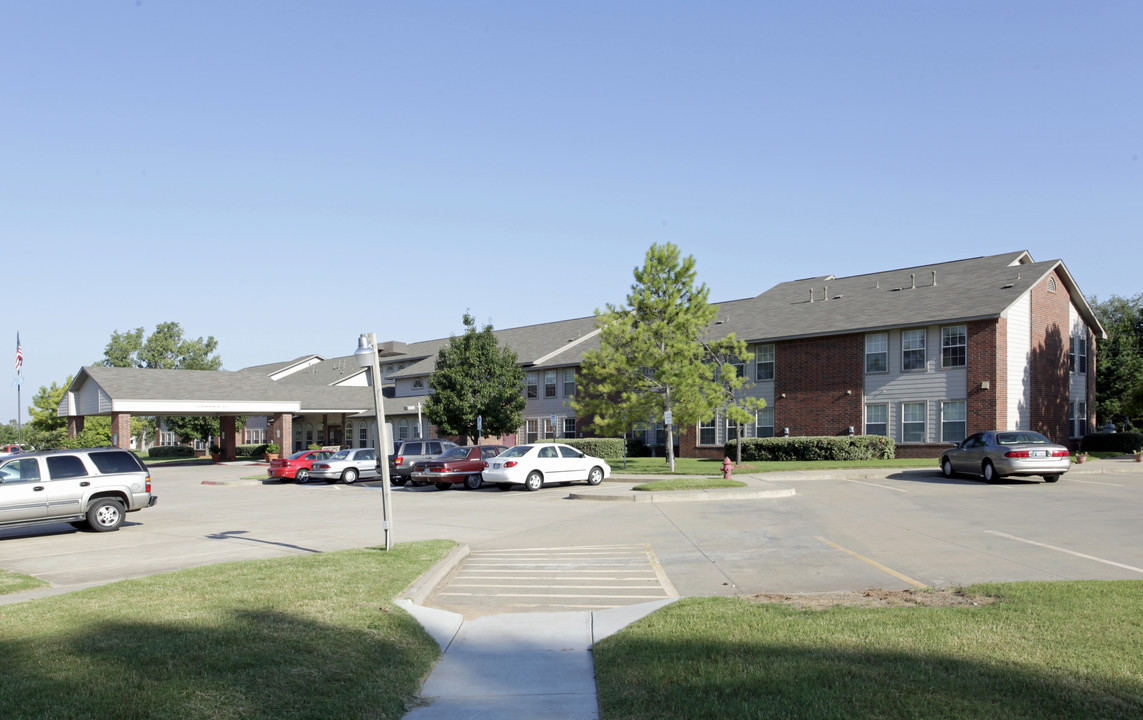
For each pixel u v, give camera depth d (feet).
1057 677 18.81
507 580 36.27
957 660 20.36
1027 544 41.22
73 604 29.12
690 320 99.76
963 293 109.50
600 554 42.80
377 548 42.73
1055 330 112.47
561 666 23.11
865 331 111.96
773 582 34.09
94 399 152.25
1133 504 57.36
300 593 30.63
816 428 117.29
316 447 137.18
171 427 248.52
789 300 135.13
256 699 18.98
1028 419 105.29
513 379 142.51
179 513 71.15
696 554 41.91
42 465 56.18
